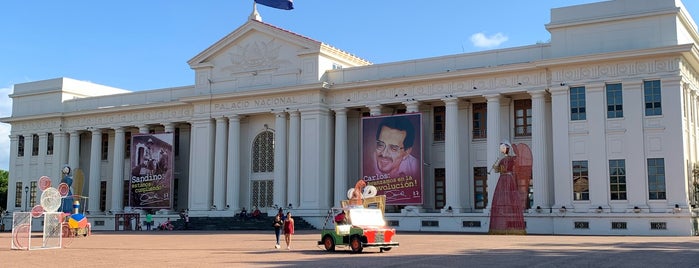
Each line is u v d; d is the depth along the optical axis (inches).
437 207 2114.9
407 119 2068.2
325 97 2229.3
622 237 1585.9
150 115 2593.5
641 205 1738.4
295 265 886.4
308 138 2209.6
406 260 943.7
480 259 941.8
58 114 2770.7
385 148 2094.0
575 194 1822.1
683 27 1844.2
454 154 2011.6
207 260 984.9
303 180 2201.0
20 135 2908.5
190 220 2324.1
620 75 1796.3
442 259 950.4
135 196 2511.1
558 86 1863.9
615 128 1792.6
